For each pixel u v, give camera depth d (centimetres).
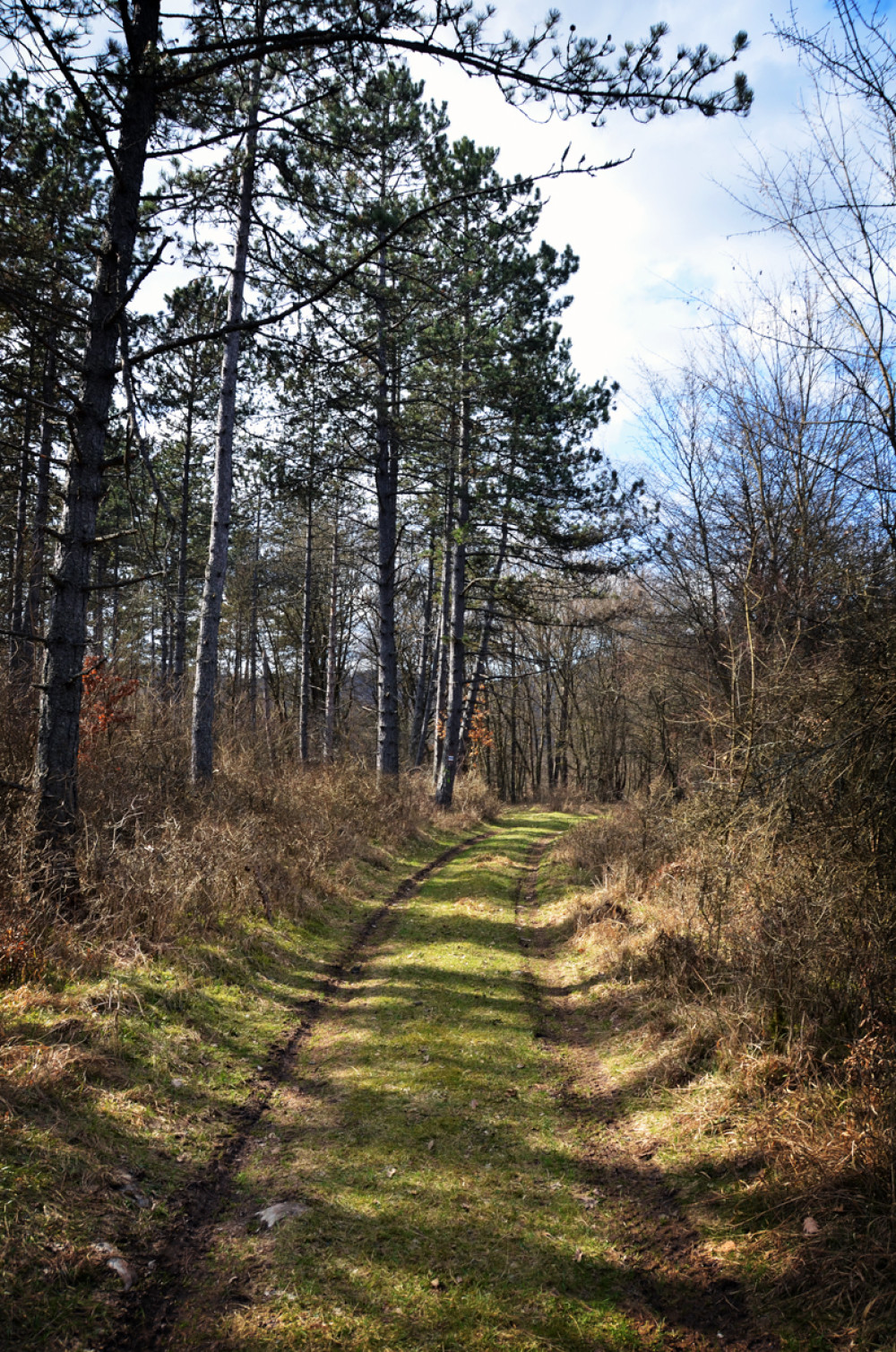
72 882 579
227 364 1041
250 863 795
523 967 724
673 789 1007
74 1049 420
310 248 1030
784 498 894
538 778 3847
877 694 523
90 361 583
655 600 1310
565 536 1672
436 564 2505
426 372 1423
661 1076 468
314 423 1366
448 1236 344
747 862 601
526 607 1788
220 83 728
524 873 1230
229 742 1351
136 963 546
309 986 652
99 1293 287
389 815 1366
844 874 502
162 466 1912
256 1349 274
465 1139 423
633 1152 411
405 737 3603
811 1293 289
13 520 1404
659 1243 339
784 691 668
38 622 1298
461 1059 518
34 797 575
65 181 745
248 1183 378
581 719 3488
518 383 1511
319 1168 389
